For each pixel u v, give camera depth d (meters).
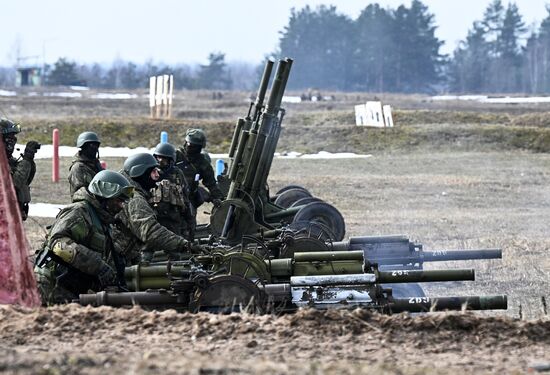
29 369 21.84
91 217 37.28
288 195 70.62
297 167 138.00
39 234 67.69
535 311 43.91
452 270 34.72
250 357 25.22
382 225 78.69
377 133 174.75
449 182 117.12
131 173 42.59
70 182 50.84
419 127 178.12
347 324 28.23
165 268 36.12
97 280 37.06
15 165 52.03
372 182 116.50
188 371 21.45
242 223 58.41
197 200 59.97
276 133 60.66
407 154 164.62
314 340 27.28
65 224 36.72
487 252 45.75
